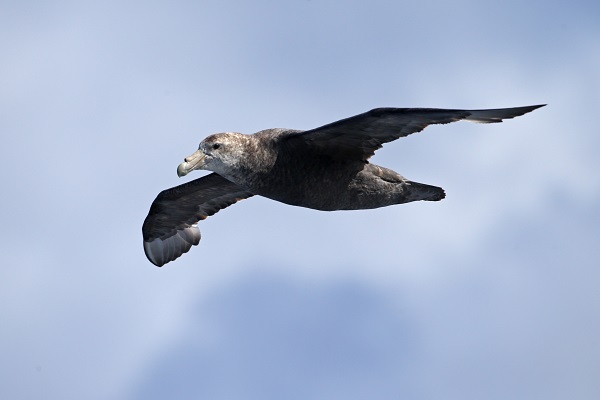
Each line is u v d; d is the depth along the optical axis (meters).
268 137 16.11
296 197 16.31
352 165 16.11
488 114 14.51
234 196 19.06
